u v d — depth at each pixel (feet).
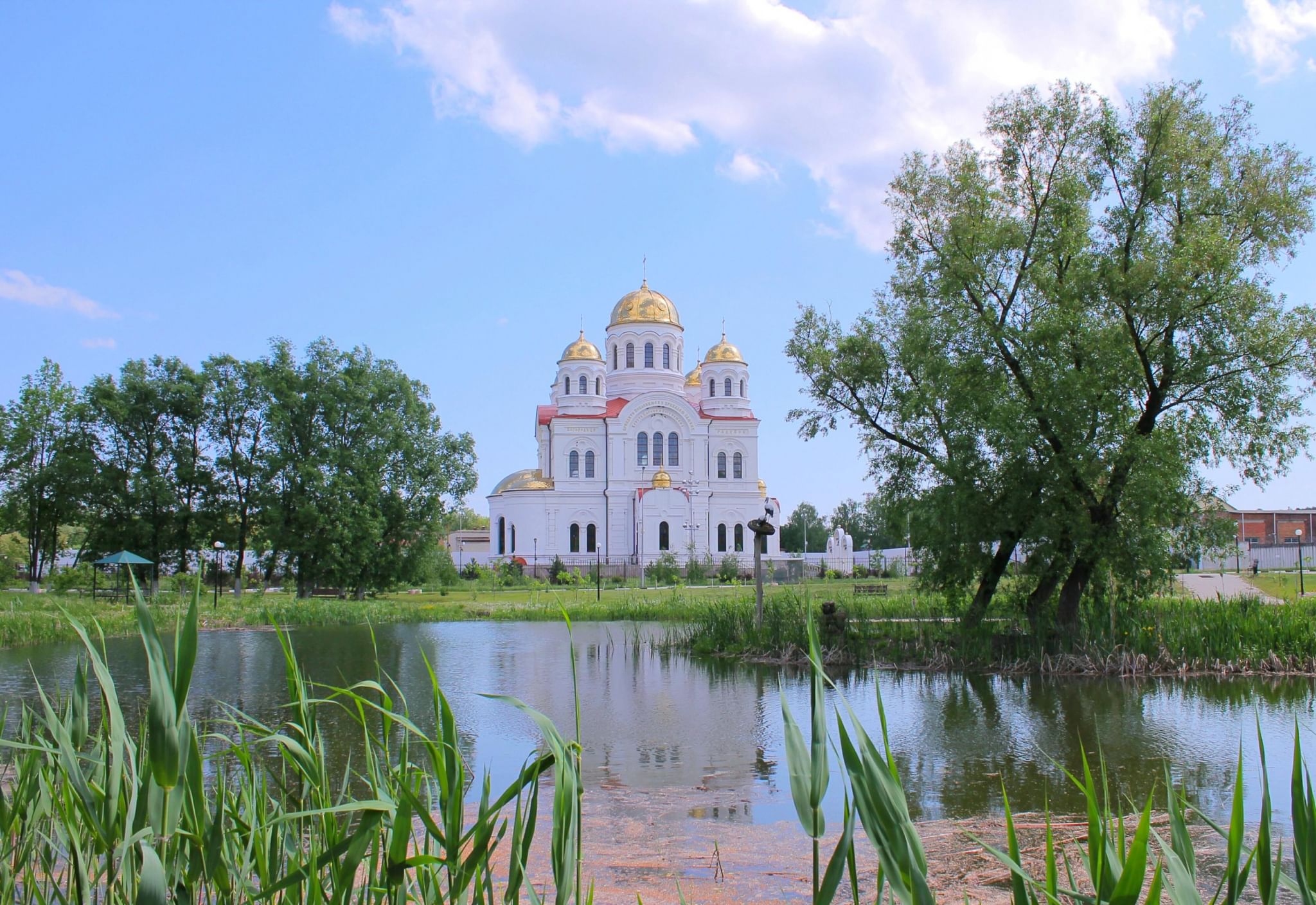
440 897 14.87
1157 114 77.30
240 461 187.93
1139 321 77.05
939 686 67.92
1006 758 45.27
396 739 48.78
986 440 78.18
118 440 187.21
